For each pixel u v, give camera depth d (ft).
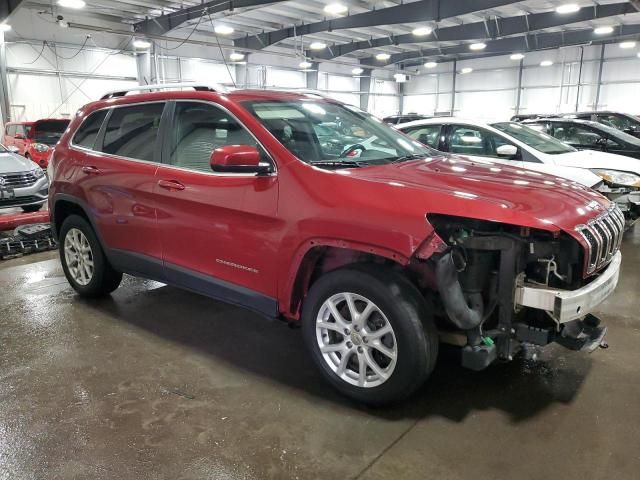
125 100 12.14
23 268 17.40
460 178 8.80
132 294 14.32
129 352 10.69
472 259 7.84
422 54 75.56
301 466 7.06
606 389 9.00
